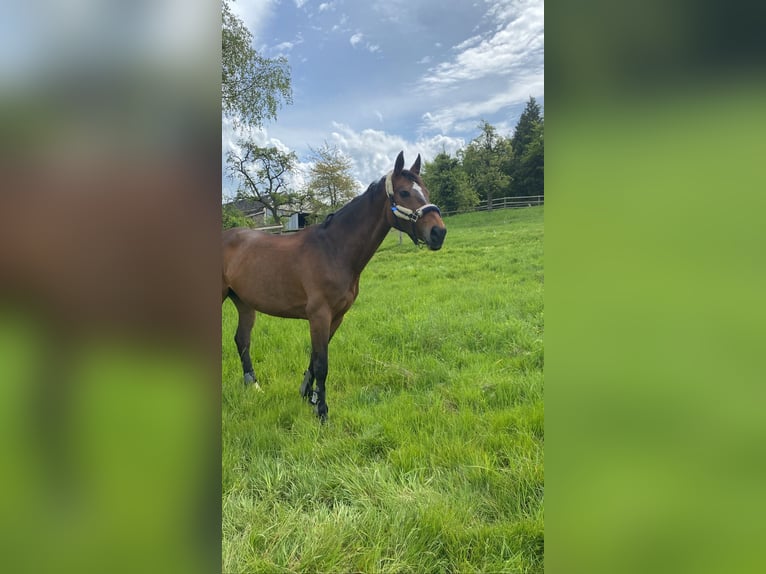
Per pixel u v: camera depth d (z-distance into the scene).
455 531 1.61
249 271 2.77
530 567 1.48
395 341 3.61
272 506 1.80
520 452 2.02
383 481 1.88
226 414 2.55
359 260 2.67
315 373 2.61
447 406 2.58
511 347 3.36
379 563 1.50
